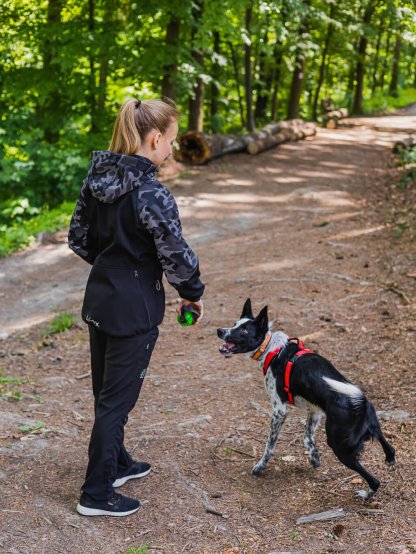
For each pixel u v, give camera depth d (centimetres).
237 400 504
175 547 318
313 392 349
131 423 477
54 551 312
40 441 439
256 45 1855
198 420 467
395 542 303
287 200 1253
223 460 409
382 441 336
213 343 641
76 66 1386
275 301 729
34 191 1291
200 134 1521
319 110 3042
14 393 541
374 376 518
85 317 332
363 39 2708
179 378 561
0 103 1365
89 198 327
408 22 1553
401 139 1939
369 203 1189
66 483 380
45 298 883
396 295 698
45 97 1361
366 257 852
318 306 697
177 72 1479
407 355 544
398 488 354
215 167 1534
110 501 342
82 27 1416
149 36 1486
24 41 1361
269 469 396
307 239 983
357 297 712
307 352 371
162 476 388
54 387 571
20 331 773
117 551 316
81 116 1475
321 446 421
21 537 321
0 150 1252
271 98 2702
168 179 1430
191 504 356
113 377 329
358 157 1652
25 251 1083
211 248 998
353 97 3070
